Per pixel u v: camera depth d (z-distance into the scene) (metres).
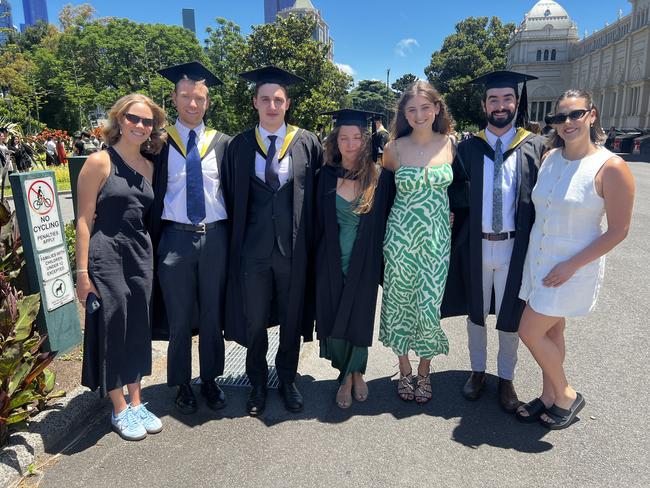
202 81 3.20
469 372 3.98
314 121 22.70
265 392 3.50
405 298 3.41
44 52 46.59
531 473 2.71
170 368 3.36
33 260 3.66
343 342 3.53
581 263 2.80
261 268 3.32
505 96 3.30
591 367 3.96
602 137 2.90
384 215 3.42
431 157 3.33
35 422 3.07
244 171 3.26
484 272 3.41
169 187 3.23
